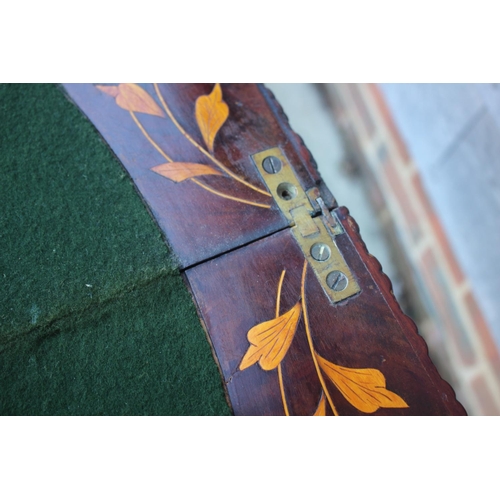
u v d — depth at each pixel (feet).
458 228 1.21
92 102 0.91
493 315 1.16
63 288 0.79
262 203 0.85
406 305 1.31
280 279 0.82
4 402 0.76
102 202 0.85
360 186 1.40
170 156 0.88
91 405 0.77
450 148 1.19
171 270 0.81
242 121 0.91
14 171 0.86
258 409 0.77
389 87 1.31
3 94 0.90
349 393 0.78
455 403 0.79
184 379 0.78
